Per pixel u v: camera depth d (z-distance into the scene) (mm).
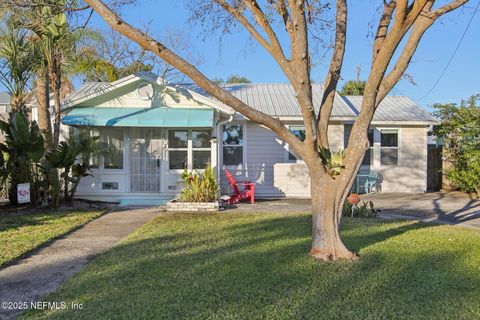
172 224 8461
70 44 11055
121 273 4977
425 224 8703
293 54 5469
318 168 5684
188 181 11562
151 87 12422
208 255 5781
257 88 18016
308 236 7129
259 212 10391
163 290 4367
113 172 12766
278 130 5559
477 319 3662
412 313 3793
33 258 5812
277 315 3723
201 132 12898
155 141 12898
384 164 15844
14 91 10742
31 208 10586
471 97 15484
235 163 14969
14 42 10289
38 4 6859
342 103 16359
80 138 11305
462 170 15367
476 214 10516
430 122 15289
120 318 3660
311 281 4660
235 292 4297
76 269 5277
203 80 5035
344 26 6242
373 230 7770
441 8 5027
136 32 4746
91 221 9000
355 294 4262
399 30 4789
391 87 5473
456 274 4945
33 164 10797
